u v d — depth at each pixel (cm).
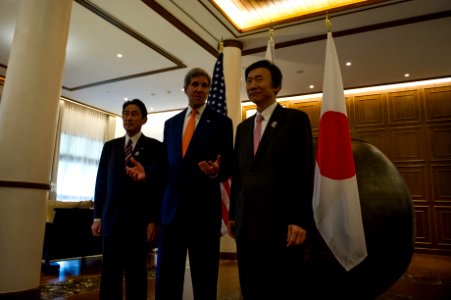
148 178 191
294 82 797
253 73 167
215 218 176
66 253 441
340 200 189
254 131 166
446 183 720
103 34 584
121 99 959
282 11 544
